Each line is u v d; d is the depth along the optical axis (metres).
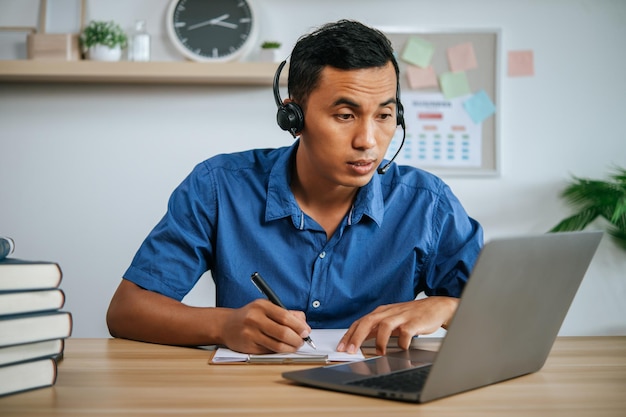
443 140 3.17
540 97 3.20
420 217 1.55
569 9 3.19
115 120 3.13
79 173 3.13
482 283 0.81
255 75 2.92
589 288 3.20
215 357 1.08
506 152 3.21
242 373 0.99
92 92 3.12
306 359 1.06
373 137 1.24
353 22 1.27
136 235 3.14
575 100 3.21
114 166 3.13
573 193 3.12
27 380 0.87
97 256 3.14
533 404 0.82
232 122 3.14
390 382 0.88
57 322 0.89
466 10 3.18
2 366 0.84
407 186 1.59
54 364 0.90
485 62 3.18
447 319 1.20
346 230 1.50
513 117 3.20
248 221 1.52
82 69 2.93
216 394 0.86
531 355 0.99
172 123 3.13
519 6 3.19
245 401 0.82
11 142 3.12
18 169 3.12
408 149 3.17
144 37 3.04
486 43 3.18
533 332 0.96
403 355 1.09
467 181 3.19
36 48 2.96
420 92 3.18
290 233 1.50
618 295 3.19
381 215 1.52
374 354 1.13
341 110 1.22
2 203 3.12
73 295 3.13
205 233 1.53
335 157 1.25
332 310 1.49
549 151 3.21
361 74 1.21
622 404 0.82
